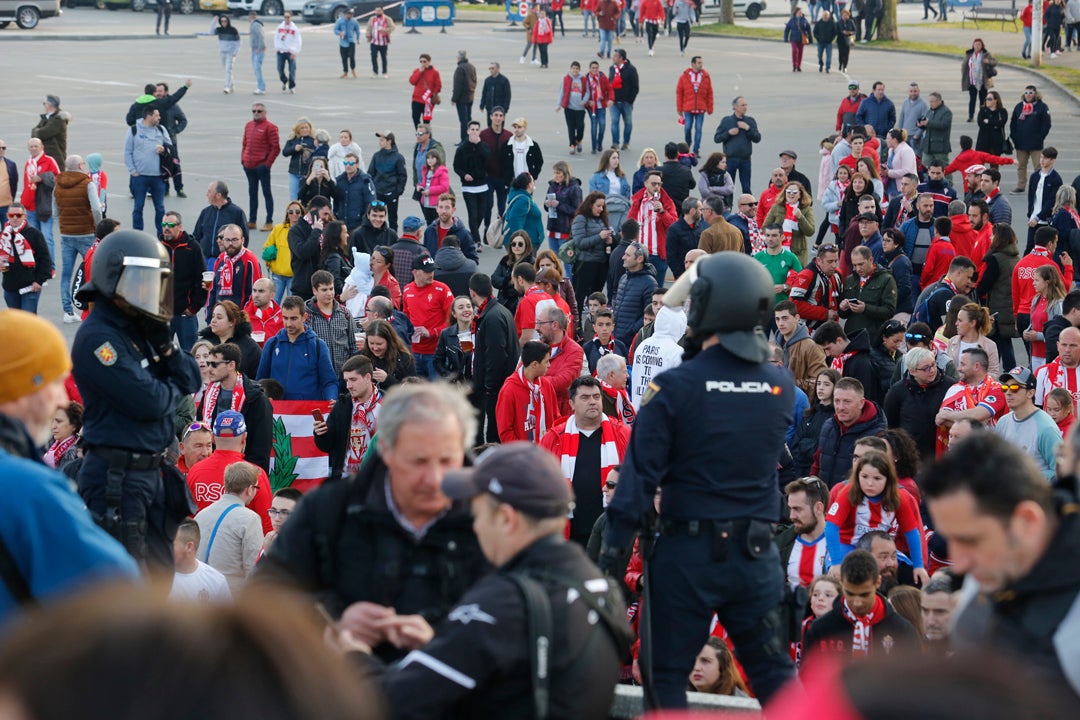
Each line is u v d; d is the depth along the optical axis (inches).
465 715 250.7
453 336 1037.2
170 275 444.1
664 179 1649.9
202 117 2640.3
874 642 516.7
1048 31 3491.6
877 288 1152.2
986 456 226.5
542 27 3321.9
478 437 996.6
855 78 3201.3
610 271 1352.1
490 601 246.8
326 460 900.0
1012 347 1242.0
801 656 542.6
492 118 1742.1
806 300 1162.0
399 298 1188.5
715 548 355.3
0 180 1611.7
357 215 1652.3
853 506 647.8
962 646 241.3
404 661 252.1
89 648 86.3
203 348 863.7
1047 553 224.8
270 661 89.1
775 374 365.4
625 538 356.2
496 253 1721.2
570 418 730.8
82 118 2613.2
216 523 673.6
